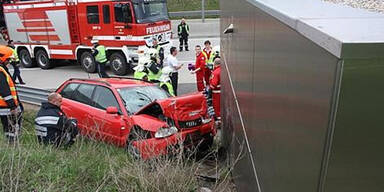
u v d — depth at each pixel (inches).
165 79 343.9
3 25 918.4
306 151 52.2
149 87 270.1
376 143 39.9
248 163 123.2
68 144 201.0
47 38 623.2
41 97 382.6
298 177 57.1
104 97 256.5
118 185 152.7
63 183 153.6
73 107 268.2
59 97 205.2
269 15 78.4
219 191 168.6
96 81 270.7
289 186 63.7
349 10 58.5
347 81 38.7
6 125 237.3
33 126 294.2
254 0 103.8
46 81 545.3
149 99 256.1
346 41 36.8
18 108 241.9
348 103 39.4
